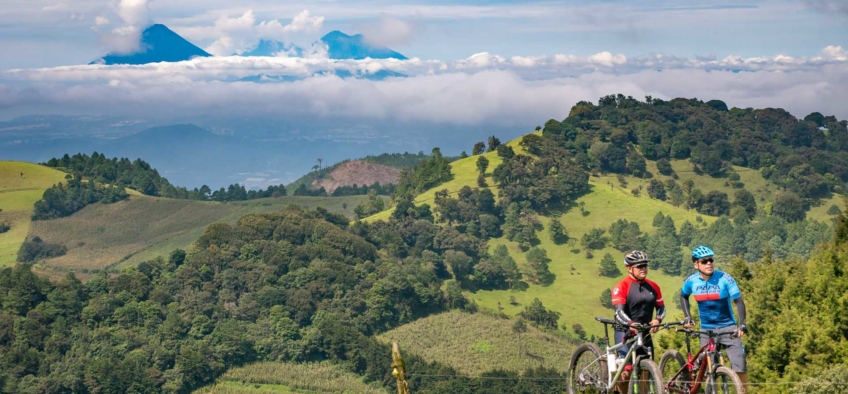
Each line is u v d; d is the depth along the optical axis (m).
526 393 75.62
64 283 135.88
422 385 89.06
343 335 128.12
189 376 118.50
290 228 168.00
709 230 187.25
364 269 156.25
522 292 166.38
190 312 134.25
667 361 10.86
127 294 135.62
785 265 28.98
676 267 172.62
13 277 133.62
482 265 169.25
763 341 23.59
